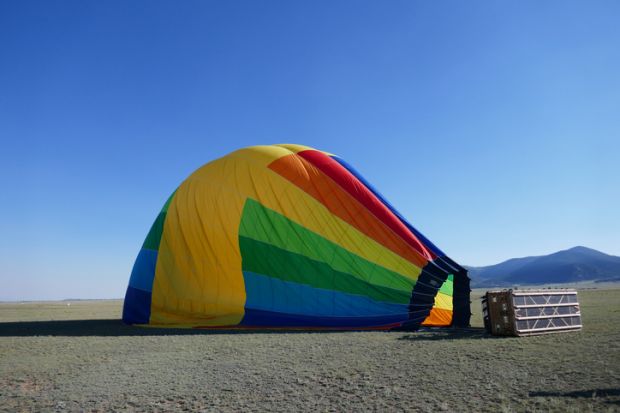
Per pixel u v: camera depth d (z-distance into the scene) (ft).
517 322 44.52
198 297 63.82
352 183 65.98
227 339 48.98
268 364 34.40
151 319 66.85
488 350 36.91
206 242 65.10
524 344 39.24
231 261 63.21
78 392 27.89
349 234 61.67
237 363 35.19
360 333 52.70
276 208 63.93
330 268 60.44
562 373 27.12
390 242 61.31
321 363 34.12
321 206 63.46
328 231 61.93
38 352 42.68
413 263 59.88
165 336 52.80
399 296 58.08
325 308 58.85
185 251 66.64
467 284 60.59
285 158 68.33
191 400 25.41
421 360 33.83
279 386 27.73
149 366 35.06
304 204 63.67
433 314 60.85
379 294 58.65
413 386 26.32
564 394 22.74
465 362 32.30
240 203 65.36
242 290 61.82
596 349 34.45
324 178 66.03
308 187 64.95
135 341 48.96
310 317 58.70
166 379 30.50
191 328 61.46
